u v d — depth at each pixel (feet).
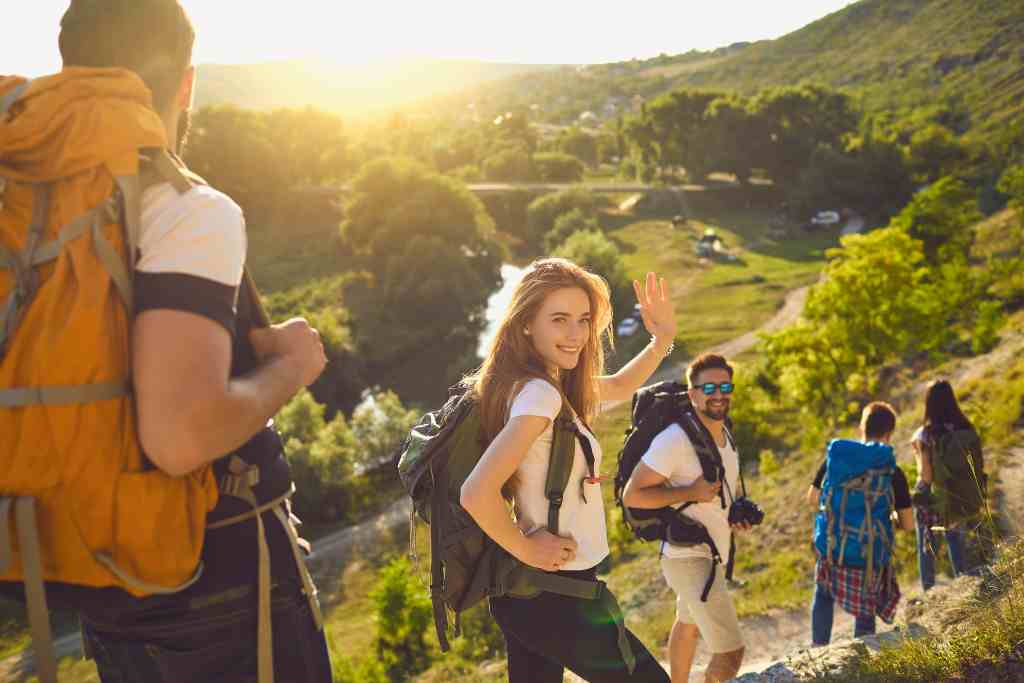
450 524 8.32
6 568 4.28
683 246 331.98
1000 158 294.46
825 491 20.33
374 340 231.91
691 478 14.10
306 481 134.92
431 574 8.43
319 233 362.74
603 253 235.40
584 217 364.58
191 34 5.05
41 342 4.18
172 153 5.02
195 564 4.59
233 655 5.13
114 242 4.30
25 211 4.39
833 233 337.93
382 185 307.58
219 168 384.27
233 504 4.96
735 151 408.67
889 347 99.14
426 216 289.74
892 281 98.89
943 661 11.18
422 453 8.39
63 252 4.27
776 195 413.80
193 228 4.37
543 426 7.98
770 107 404.98
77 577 4.36
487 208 427.74
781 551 41.42
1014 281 100.53
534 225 376.07
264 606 5.03
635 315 220.43
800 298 239.50
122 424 4.31
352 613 102.89
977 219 152.76
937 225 149.59
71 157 4.28
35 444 4.20
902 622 16.16
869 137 366.02
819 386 103.09
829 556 19.98
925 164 334.44
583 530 8.54
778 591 36.35
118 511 4.29
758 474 74.08
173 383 4.14
